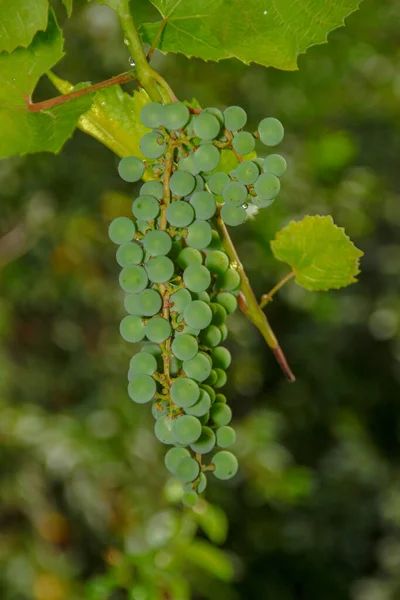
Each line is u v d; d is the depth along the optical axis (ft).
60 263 18.26
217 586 14.35
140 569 8.64
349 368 26.76
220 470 3.74
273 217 17.39
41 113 3.92
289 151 19.57
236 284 4.09
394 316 25.29
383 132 23.39
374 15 19.47
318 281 4.74
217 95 18.65
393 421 27.94
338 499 24.36
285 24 3.84
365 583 23.35
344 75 20.11
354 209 20.43
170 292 3.50
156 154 3.51
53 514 16.70
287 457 19.36
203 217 3.54
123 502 16.72
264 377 25.49
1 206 18.01
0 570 15.67
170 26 4.03
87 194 18.07
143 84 3.78
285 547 23.20
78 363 18.79
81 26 16.87
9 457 16.48
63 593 15.93
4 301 17.84
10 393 17.88
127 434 17.76
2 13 3.70
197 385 3.47
